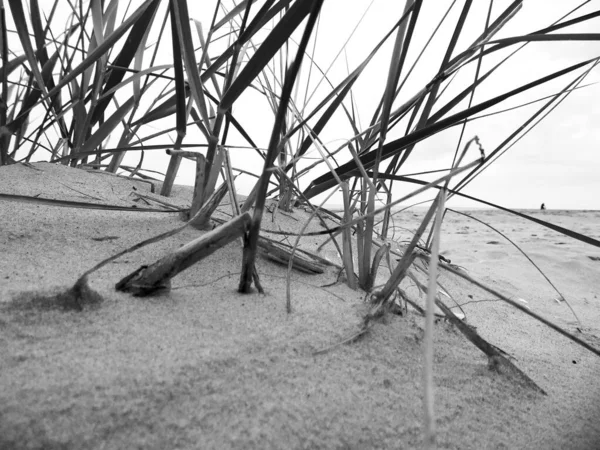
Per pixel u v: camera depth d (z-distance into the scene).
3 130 0.63
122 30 0.54
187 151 0.53
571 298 0.84
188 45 0.45
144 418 0.25
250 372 0.30
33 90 0.66
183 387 0.27
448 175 0.28
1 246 0.42
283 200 0.81
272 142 0.35
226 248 0.51
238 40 0.47
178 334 0.32
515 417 0.33
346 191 0.48
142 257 0.45
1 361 0.26
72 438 0.23
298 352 0.33
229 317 0.35
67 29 0.70
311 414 0.28
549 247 1.51
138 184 0.74
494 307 0.63
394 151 0.53
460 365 0.37
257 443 0.25
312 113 0.47
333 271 0.53
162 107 0.71
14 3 0.50
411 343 0.38
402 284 0.60
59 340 0.29
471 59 0.49
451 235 1.90
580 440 0.32
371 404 0.30
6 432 0.22
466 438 0.30
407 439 0.29
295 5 0.37
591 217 3.87
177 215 0.58
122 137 0.75
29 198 0.43
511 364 0.38
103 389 0.25
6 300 0.32
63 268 0.39
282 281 0.46
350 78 0.52
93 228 0.50
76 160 0.76
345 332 0.36
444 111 0.59
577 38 0.43
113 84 0.75
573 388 0.39
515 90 0.45
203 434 0.25
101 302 0.34
